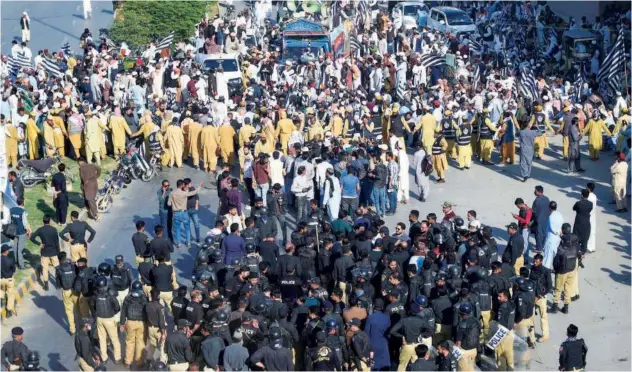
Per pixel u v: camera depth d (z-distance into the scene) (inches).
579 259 1009.5
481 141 1411.2
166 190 1139.9
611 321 994.1
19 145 1354.6
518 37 1974.7
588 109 1478.8
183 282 1059.3
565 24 1989.4
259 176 1208.8
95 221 1219.9
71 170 1359.5
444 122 1412.4
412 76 1765.5
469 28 2123.5
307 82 1651.1
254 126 1380.4
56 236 1020.5
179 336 813.9
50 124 1353.3
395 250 941.2
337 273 936.3
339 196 1168.2
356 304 860.0
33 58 1983.3
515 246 1000.9
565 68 1836.9
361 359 820.6
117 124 1384.1
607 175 1369.3
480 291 887.1
